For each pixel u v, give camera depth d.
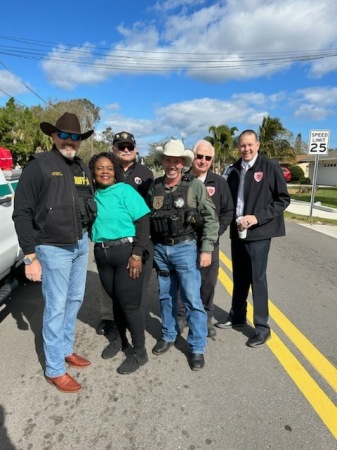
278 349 3.29
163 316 3.27
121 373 2.92
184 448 2.16
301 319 3.93
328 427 2.33
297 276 5.48
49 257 2.65
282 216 3.34
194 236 3.06
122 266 2.88
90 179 2.91
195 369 2.96
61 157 2.72
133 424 2.35
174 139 2.94
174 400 2.59
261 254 3.33
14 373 2.92
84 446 2.18
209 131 40.62
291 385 2.76
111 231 2.84
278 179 3.22
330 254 6.94
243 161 3.38
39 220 2.62
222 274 5.55
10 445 2.18
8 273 4.02
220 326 3.72
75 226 2.70
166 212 2.96
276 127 29.34
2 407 2.51
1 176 3.99
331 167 33.34
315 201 17.48
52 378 2.72
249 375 2.89
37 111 50.28
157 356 3.19
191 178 3.00
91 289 4.78
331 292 4.79
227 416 2.42
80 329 3.72
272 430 2.30
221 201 3.42
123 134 3.60
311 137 11.45
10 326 3.76
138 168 3.79
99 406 2.53
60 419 2.40
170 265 3.13
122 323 3.21
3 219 3.72
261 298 3.37
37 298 4.53
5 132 27.84
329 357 3.17
